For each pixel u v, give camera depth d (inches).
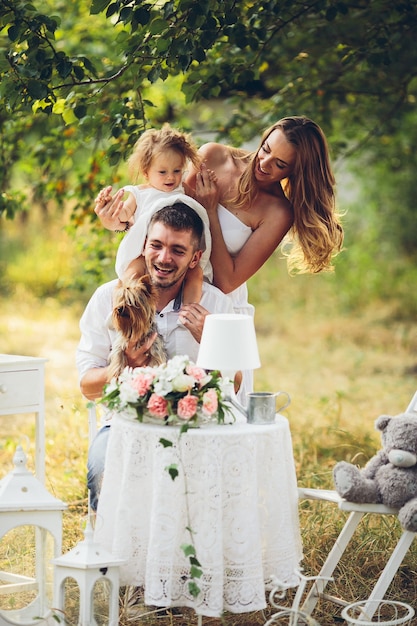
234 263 194.7
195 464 149.9
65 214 552.4
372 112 353.7
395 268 543.2
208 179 190.1
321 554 189.3
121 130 223.9
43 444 189.3
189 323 174.2
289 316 512.7
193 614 167.8
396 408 325.4
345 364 404.8
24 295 542.9
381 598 157.5
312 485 235.0
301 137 188.7
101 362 181.6
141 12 193.9
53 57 202.7
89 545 149.0
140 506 153.6
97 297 182.5
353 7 266.7
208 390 151.6
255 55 255.1
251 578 149.8
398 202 543.2
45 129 294.8
